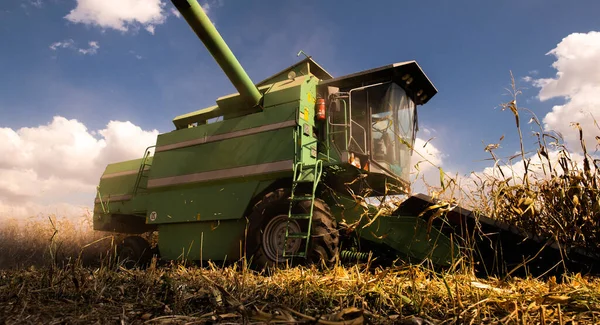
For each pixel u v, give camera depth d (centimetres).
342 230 500
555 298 199
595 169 367
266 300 234
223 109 670
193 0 498
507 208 404
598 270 344
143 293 251
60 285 269
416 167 428
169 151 688
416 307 206
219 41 537
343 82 592
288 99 573
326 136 569
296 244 491
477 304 194
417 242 441
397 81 575
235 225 587
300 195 524
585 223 358
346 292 241
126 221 815
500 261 387
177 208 649
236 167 595
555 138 398
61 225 910
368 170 524
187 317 183
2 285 280
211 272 357
